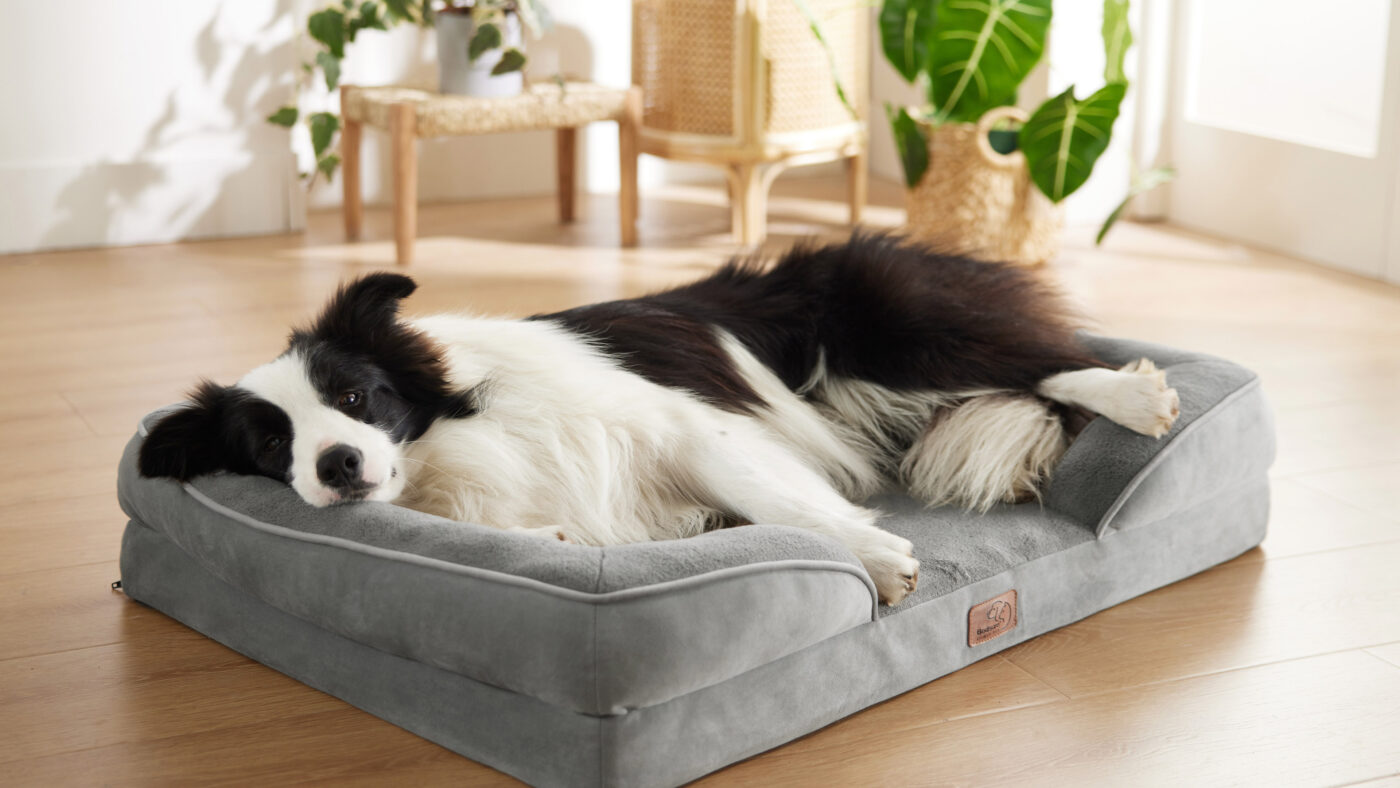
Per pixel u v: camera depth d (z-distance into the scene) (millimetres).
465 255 4109
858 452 2135
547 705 1469
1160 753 1562
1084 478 1919
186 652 1844
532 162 5066
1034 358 2104
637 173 4219
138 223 4262
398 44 4699
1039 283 2301
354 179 4301
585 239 4336
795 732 1585
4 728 1647
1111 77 3768
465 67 3979
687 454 1869
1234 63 4258
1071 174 3682
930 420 2123
